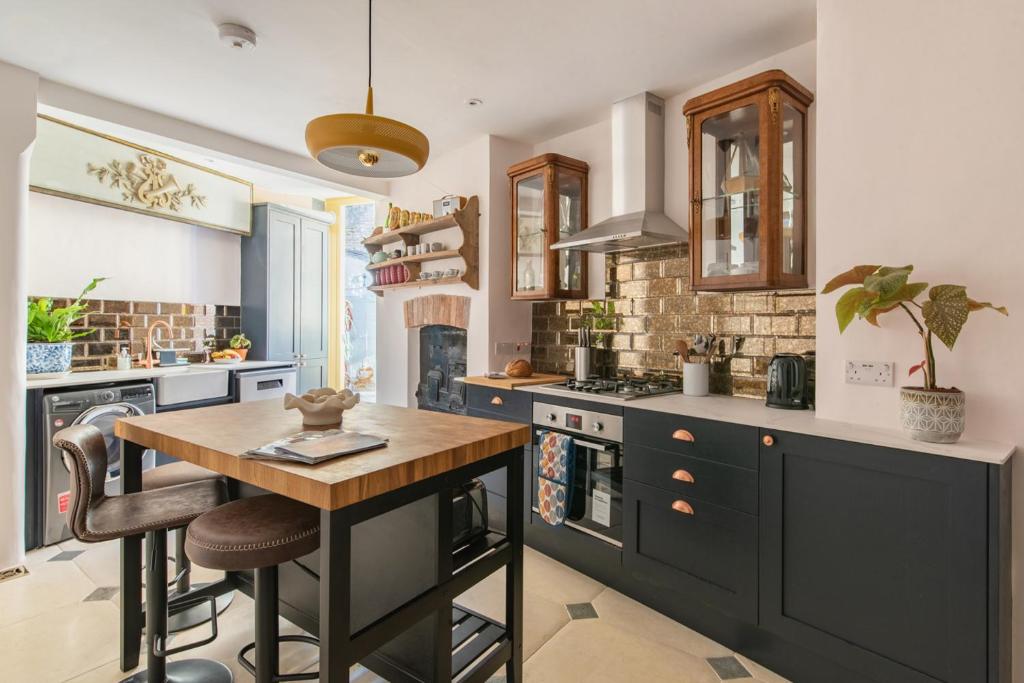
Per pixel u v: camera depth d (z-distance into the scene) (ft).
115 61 8.81
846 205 6.38
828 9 6.53
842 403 6.45
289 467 4.31
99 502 5.87
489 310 12.27
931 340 5.74
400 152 5.63
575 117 11.18
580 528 8.95
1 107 8.68
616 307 11.10
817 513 5.97
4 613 7.52
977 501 4.83
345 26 7.79
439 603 4.93
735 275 7.94
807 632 6.04
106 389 10.69
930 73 5.74
